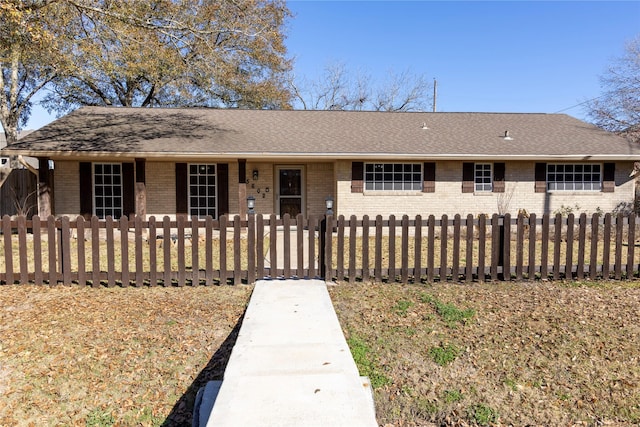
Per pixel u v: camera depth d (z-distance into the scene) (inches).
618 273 247.9
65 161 489.1
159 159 485.1
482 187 508.4
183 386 133.0
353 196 495.2
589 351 150.8
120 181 500.1
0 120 667.4
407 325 174.2
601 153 489.1
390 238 237.3
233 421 90.7
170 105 909.8
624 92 857.5
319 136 516.7
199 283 237.8
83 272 230.4
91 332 167.5
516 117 627.5
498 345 155.8
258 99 898.7
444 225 239.5
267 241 435.2
